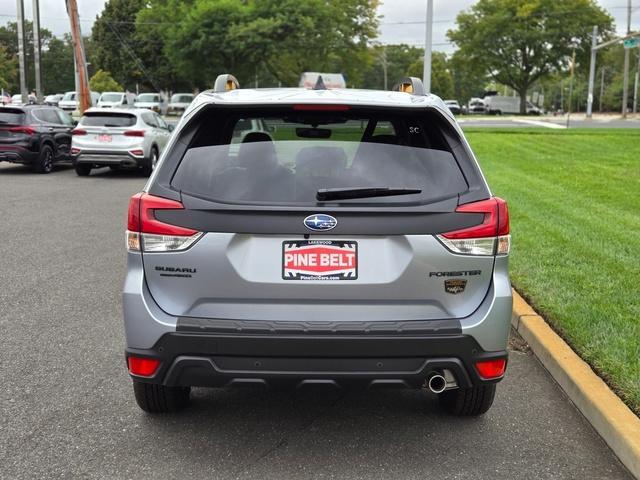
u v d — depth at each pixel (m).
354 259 3.47
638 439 3.72
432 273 3.49
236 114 3.74
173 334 3.43
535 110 80.31
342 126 3.79
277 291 3.47
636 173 16.56
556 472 3.65
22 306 6.48
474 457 3.79
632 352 4.88
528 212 10.80
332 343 3.38
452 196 3.54
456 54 78.50
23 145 18.11
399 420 4.24
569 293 6.34
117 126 17.67
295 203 3.47
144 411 4.28
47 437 3.94
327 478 3.54
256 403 4.46
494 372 3.60
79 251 8.91
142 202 3.53
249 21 46.62
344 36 51.91
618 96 102.56
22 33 33.91
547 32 72.81
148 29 51.34
